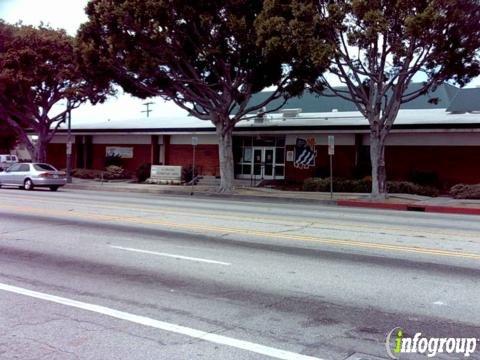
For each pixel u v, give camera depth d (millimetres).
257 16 22000
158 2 22406
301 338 5297
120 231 12336
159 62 25266
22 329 5527
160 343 5129
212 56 25094
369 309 6309
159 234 11930
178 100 28578
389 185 27516
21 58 31984
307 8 20062
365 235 12117
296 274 8102
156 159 40375
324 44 20016
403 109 37031
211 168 38000
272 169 36000
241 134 35156
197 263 8859
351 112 36844
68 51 33250
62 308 6285
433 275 8070
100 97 36281
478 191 24250
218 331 5492
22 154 54562
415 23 18297
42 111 39031
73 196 23641
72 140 45312
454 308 6363
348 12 20094
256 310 6250
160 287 7312
